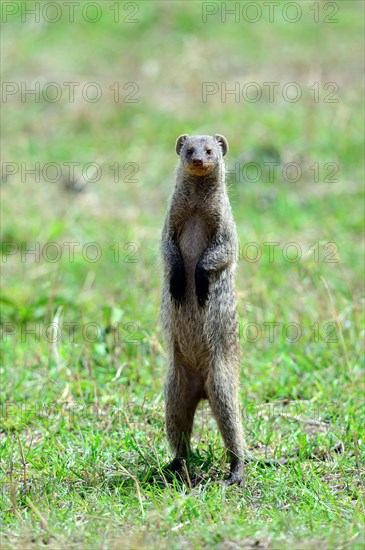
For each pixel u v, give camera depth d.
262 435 8.98
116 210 16.91
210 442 8.69
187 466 8.10
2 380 10.48
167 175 18.31
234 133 19.38
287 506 7.27
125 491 7.60
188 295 8.35
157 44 24.92
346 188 17.47
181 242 8.45
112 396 9.80
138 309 12.05
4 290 13.13
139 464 8.30
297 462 8.17
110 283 13.26
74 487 7.73
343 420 9.23
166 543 6.29
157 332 11.00
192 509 6.94
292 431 9.05
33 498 7.35
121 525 6.80
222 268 8.36
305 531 6.50
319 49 24.62
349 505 7.18
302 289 12.57
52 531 6.58
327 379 10.38
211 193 8.31
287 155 18.62
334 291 12.45
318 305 12.02
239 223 15.95
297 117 20.28
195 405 8.39
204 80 22.77
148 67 23.16
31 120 21.03
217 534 6.39
